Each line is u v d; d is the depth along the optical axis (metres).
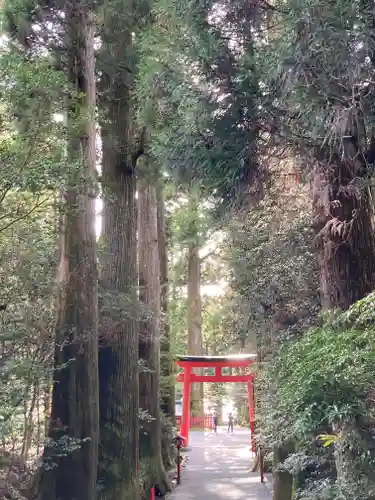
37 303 7.07
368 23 3.61
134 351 9.73
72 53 8.22
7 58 5.95
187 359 20.47
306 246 7.64
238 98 4.80
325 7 3.62
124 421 9.30
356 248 4.90
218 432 28.89
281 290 8.93
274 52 4.32
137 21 9.04
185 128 5.04
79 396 7.52
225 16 4.88
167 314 16.92
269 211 8.22
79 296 7.64
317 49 3.76
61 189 5.97
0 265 6.11
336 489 4.41
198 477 15.87
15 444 7.98
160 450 13.77
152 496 12.16
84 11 8.32
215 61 4.89
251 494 13.59
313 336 4.47
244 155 4.88
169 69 5.23
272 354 8.88
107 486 8.84
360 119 4.07
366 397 3.77
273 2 4.90
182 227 22.95
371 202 4.88
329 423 3.85
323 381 3.78
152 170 10.00
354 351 3.69
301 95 4.08
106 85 9.88
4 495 6.68
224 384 30.25
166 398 17.39
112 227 9.79
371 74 3.78
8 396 5.94
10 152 5.15
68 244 7.63
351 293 4.86
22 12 7.87
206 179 5.08
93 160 7.70
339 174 4.86
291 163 5.52
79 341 7.60
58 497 7.14
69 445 7.11
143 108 6.21
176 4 5.02
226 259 13.59
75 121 6.43
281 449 9.93
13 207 5.77
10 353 6.62
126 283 9.71
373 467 3.94
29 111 5.34
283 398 4.20
